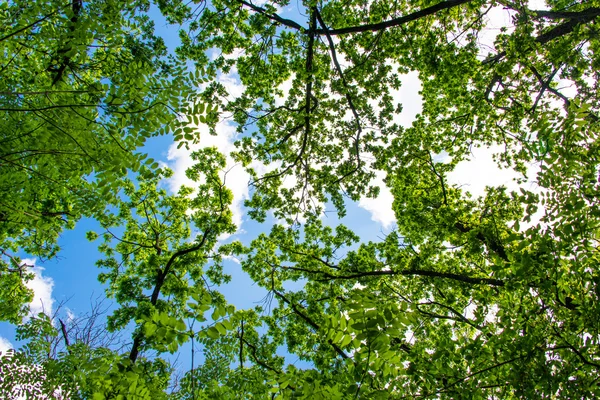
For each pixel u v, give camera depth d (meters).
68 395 4.44
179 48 10.15
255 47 10.84
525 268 4.21
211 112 3.55
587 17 8.12
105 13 3.26
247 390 5.23
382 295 12.45
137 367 3.29
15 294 10.19
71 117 3.20
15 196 3.83
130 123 3.38
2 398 4.73
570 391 3.88
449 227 11.05
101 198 3.67
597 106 9.53
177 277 13.61
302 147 12.96
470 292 10.88
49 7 3.16
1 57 3.72
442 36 10.56
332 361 10.80
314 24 9.61
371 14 10.58
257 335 12.24
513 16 8.30
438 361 4.12
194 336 2.82
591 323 4.09
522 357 4.04
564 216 3.98
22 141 3.31
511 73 9.91
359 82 11.83
